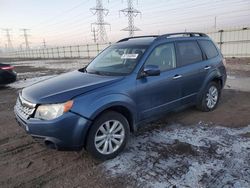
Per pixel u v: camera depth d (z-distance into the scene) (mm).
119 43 4840
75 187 2887
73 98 3129
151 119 4113
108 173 3143
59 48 51875
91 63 4738
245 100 6469
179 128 4531
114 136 3510
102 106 3250
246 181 2850
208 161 3312
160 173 3082
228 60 19875
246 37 21266
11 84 11000
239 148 3650
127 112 3713
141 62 3877
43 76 14047
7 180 3076
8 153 3814
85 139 3264
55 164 3432
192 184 2830
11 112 6160
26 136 4484
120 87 3525
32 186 2939
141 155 3561
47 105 3100
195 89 4910
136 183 2896
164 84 4137
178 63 4516
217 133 4242
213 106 5535
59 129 3027
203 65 5027
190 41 4938
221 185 2791
